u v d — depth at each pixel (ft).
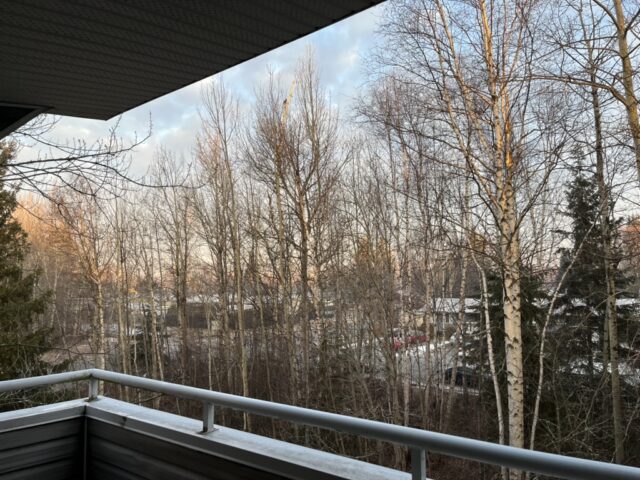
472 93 26.53
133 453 6.72
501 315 35.50
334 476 4.46
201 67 7.18
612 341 30.53
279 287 50.88
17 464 6.90
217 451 5.53
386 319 38.42
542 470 3.14
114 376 7.20
